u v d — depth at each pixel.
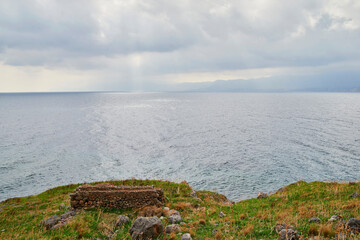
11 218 20.28
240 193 46.91
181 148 82.44
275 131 109.12
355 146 78.81
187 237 12.54
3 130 116.38
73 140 95.25
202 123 137.88
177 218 16.30
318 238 10.85
